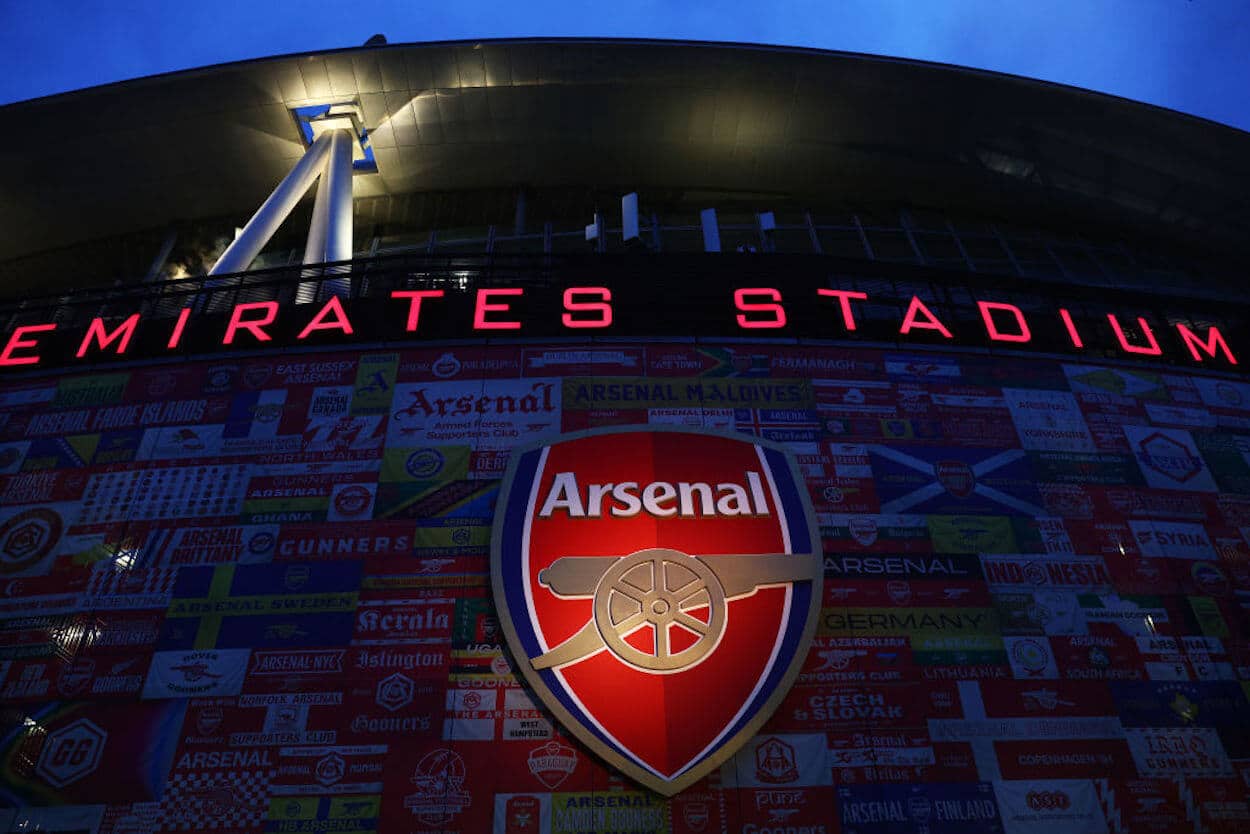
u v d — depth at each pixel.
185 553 13.97
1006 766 12.00
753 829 11.18
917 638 13.17
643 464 14.54
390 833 11.05
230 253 20.86
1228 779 12.11
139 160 26.12
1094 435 16.38
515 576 13.12
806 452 15.38
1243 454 16.55
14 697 12.48
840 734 12.09
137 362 17.05
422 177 27.78
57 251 28.66
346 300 17.55
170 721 12.15
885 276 18.94
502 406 15.77
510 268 18.17
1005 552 14.36
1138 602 13.97
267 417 15.81
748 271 18.38
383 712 12.12
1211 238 28.28
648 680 12.12
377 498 14.50
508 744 11.80
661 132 26.64
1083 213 28.72
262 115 25.39
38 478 15.23
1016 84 25.06
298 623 13.07
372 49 24.11
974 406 16.50
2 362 17.27
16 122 24.42
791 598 13.05
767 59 24.62
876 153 27.36
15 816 11.30
